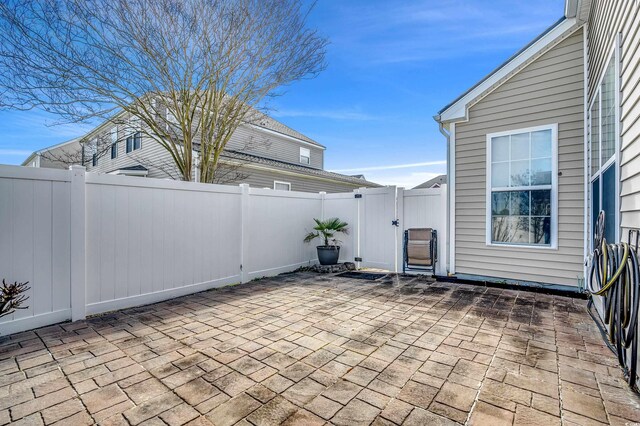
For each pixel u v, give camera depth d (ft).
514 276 17.69
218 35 21.26
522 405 6.91
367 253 23.81
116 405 6.96
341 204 25.09
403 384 7.79
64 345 10.12
